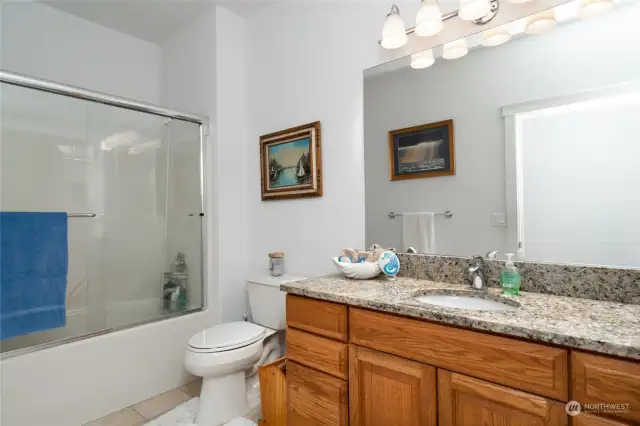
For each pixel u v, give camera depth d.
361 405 1.21
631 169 1.08
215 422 1.70
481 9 1.29
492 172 1.38
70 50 2.46
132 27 2.63
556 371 0.83
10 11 2.21
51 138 2.24
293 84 2.15
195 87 2.52
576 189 1.18
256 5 2.33
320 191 1.98
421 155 1.58
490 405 0.93
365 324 1.20
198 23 2.50
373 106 1.76
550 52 1.24
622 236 1.10
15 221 1.62
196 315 2.24
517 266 1.30
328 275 1.70
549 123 1.24
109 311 2.29
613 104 1.12
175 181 2.48
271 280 2.02
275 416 1.60
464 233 1.45
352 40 1.84
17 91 2.12
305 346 1.39
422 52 1.58
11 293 1.59
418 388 1.07
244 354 1.71
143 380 1.97
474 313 1.00
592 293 1.15
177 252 2.47
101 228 2.38
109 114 2.47
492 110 1.38
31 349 1.62
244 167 2.49
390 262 1.54
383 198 1.72
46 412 1.61
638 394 0.73
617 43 1.11
